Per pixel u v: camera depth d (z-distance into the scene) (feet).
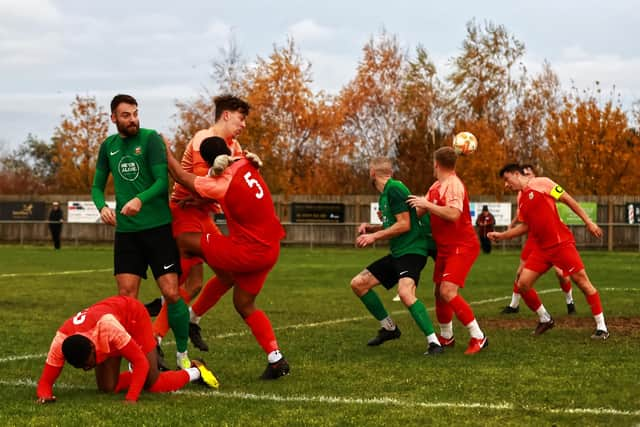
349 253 107.65
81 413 19.45
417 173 139.74
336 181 144.25
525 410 19.84
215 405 20.48
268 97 137.18
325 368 26.03
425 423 18.58
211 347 30.66
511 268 78.33
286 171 136.77
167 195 25.20
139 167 25.00
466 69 151.43
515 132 153.17
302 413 19.58
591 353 28.89
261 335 24.41
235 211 23.59
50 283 59.21
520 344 31.24
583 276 33.09
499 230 119.24
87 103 153.69
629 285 59.11
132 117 24.89
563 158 134.51
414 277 29.32
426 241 30.04
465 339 32.99
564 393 21.86
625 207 119.44
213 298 27.17
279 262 87.10
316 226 124.06
